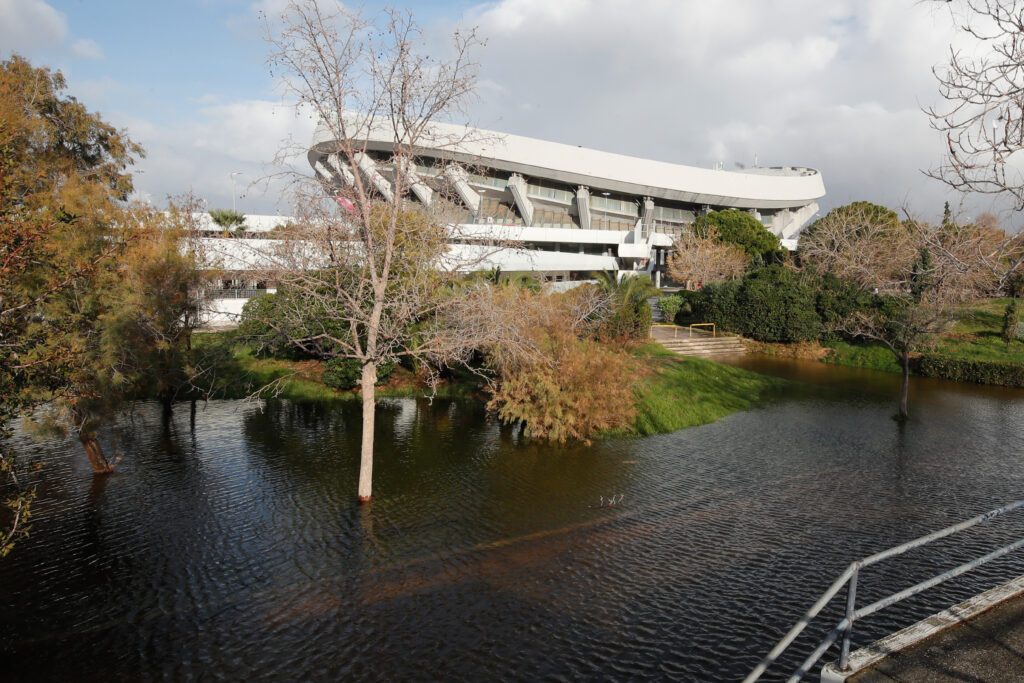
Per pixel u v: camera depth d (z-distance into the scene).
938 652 3.83
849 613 3.57
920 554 8.32
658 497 10.48
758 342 28.91
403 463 12.09
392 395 18.31
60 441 13.46
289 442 13.50
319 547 8.46
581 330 17.30
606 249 52.84
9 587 7.41
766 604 7.05
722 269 40.28
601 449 13.41
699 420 16.05
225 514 9.55
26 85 14.91
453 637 6.41
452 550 8.40
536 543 8.64
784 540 8.79
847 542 8.73
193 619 6.75
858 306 27.22
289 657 6.08
